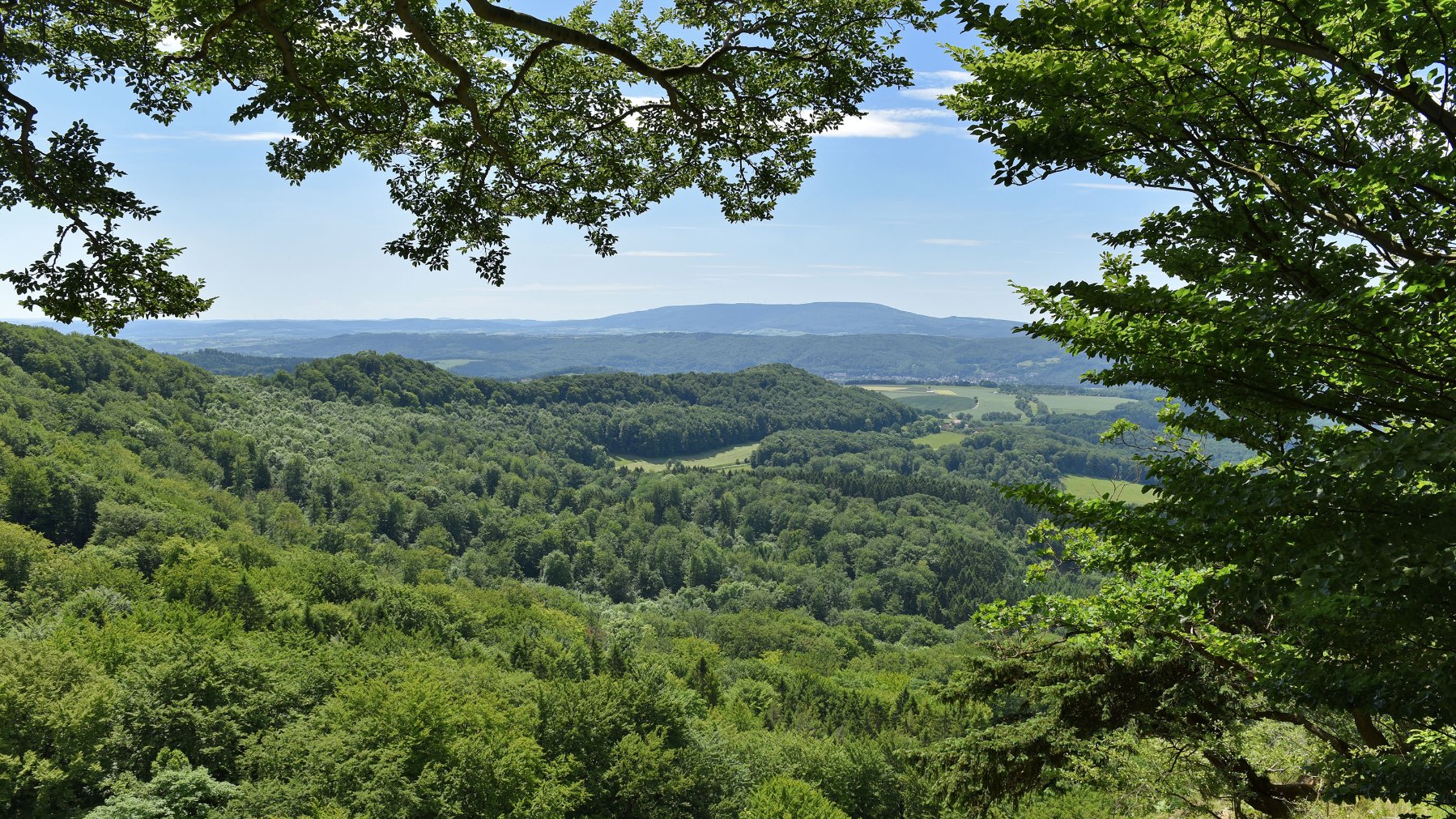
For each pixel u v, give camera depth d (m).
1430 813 8.93
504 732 45.69
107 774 38.50
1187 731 11.44
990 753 13.12
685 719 52.34
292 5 7.34
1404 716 5.11
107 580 69.19
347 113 8.50
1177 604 7.63
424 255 9.48
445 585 105.38
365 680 49.06
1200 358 5.47
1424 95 5.80
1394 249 6.12
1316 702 5.54
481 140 9.02
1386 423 5.51
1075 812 19.86
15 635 53.31
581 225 10.41
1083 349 5.91
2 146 7.67
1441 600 4.41
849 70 8.49
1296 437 6.37
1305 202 6.41
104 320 9.06
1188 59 6.01
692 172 10.22
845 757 52.94
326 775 37.91
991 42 6.65
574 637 97.50
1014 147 6.82
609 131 9.81
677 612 129.50
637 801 46.59
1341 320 4.79
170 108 9.26
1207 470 5.93
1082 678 12.68
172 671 44.19
